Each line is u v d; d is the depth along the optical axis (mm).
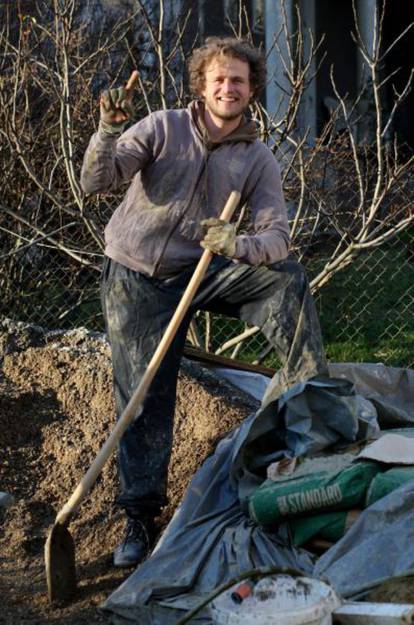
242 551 3959
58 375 5547
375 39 6281
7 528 4801
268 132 6535
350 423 4191
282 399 4211
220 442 4500
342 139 7402
